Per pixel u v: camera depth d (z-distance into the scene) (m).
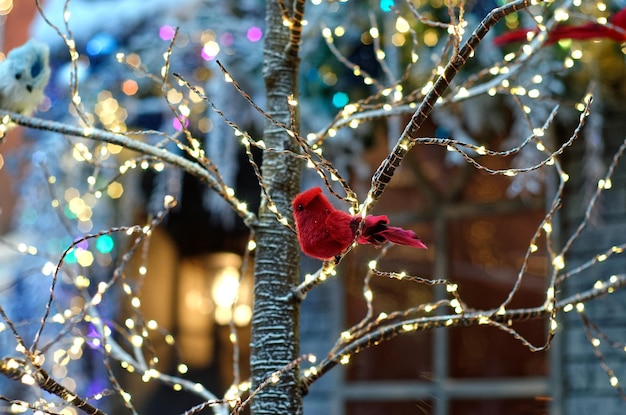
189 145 5.77
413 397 5.91
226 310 8.22
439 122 5.21
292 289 2.81
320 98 5.44
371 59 5.33
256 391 2.52
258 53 5.39
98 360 6.54
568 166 5.45
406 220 6.08
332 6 5.12
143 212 6.89
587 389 5.34
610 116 5.41
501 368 5.71
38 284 6.05
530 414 5.54
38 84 3.21
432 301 5.92
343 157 5.47
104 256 6.35
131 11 5.73
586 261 5.40
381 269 6.09
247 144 2.44
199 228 7.73
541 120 4.94
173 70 5.58
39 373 2.44
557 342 5.46
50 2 7.07
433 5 5.00
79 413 6.37
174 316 8.03
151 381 7.70
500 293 5.75
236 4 5.57
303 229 2.27
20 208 6.24
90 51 5.82
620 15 3.62
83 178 6.01
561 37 3.79
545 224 2.75
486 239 5.86
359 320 6.08
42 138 6.07
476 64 5.02
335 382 6.10
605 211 5.37
